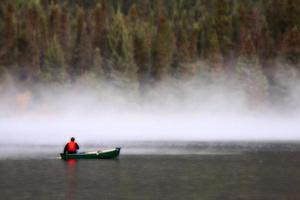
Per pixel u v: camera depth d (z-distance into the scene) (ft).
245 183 396.16
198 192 362.74
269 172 449.48
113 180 410.31
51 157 571.28
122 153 619.26
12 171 458.91
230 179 414.00
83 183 396.78
